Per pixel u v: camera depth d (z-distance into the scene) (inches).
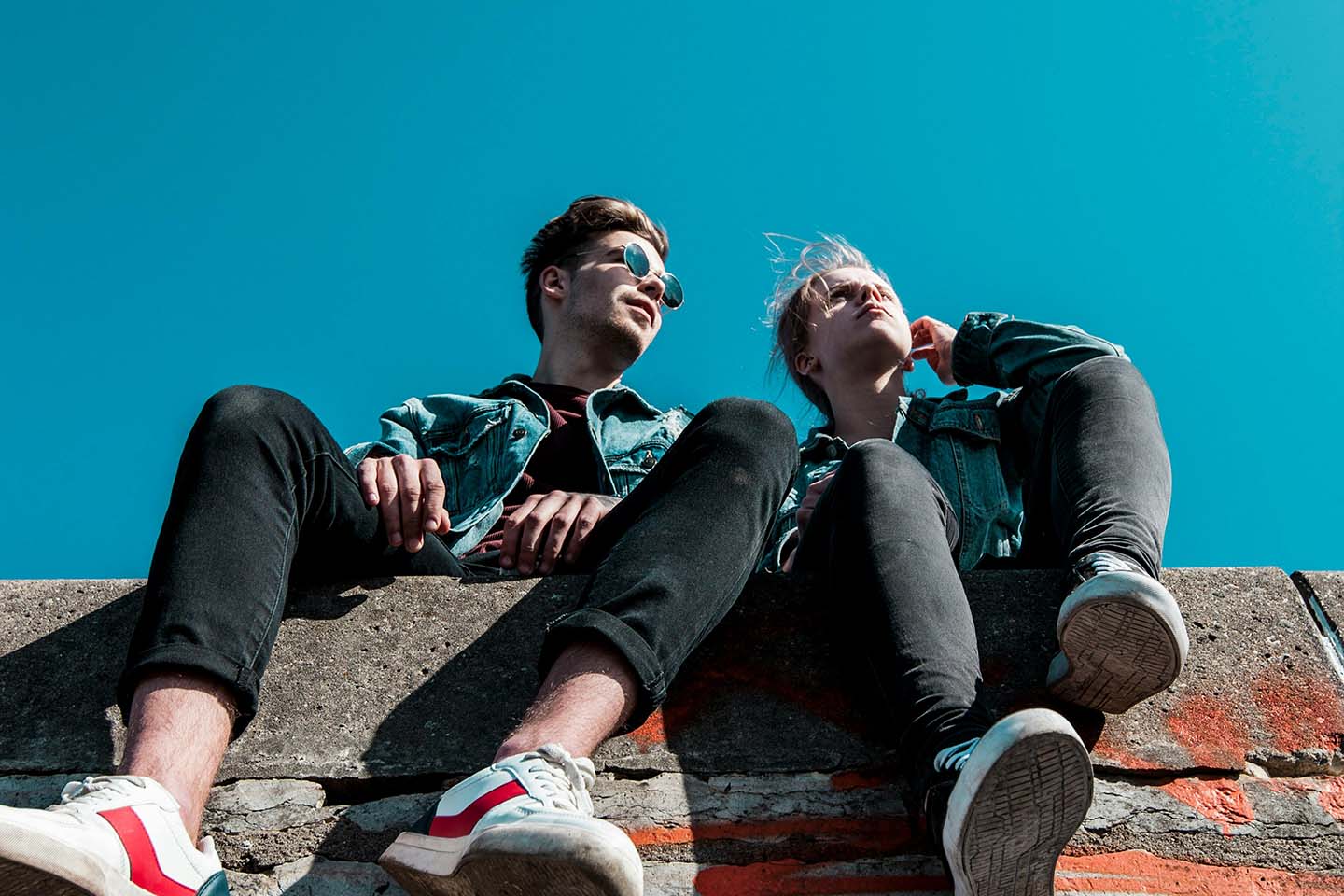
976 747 84.5
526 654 111.3
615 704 92.7
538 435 148.8
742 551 103.8
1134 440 114.7
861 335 168.2
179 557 99.0
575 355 167.8
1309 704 108.3
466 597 115.3
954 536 119.1
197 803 89.7
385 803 102.3
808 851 99.7
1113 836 100.5
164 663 93.1
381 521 116.1
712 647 111.3
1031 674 109.7
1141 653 98.9
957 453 143.9
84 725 107.3
